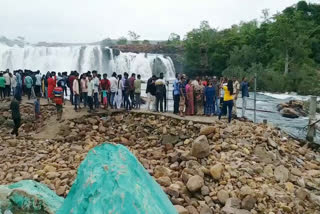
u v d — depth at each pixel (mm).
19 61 32219
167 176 8805
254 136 11125
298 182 9250
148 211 2252
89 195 2371
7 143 12656
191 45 55344
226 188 8328
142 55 39719
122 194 2270
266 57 50562
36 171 9609
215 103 14328
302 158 11000
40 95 18219
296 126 16906
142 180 2598
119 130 13516
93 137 12875
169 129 12781
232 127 11758
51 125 14078
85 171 2613
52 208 4230
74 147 11859
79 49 34594
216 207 7719
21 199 4316
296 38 47656
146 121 13703
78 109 15070
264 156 10125
